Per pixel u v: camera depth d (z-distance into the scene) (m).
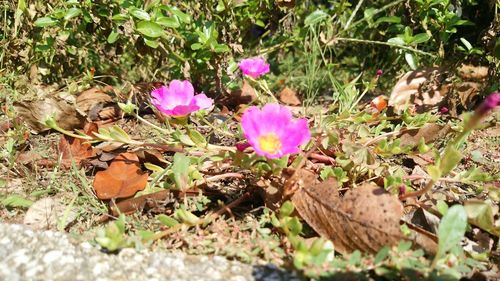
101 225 0.36
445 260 0.31
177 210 0.35
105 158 0.41
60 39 0.54
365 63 0.67
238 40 0.57
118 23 0.51
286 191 0.35
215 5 0.56
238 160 0.36
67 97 0.53
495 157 0.46
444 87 0.54
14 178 0.41
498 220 0.35
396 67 0.63
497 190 0.36
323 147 0.39
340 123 0.45
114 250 0.32
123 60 0.62
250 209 0.37
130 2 0.49
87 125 0.45
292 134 0.34
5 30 0.55
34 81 0.56
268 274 0.31
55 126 0.40
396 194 0.35
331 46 0.65
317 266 0.30
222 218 0.35
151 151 0.41
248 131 0.34
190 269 0.31
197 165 0.39
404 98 0.54
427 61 0.62
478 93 0.55
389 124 0.47
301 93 0.62
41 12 0.55
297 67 0.68
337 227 0.33
